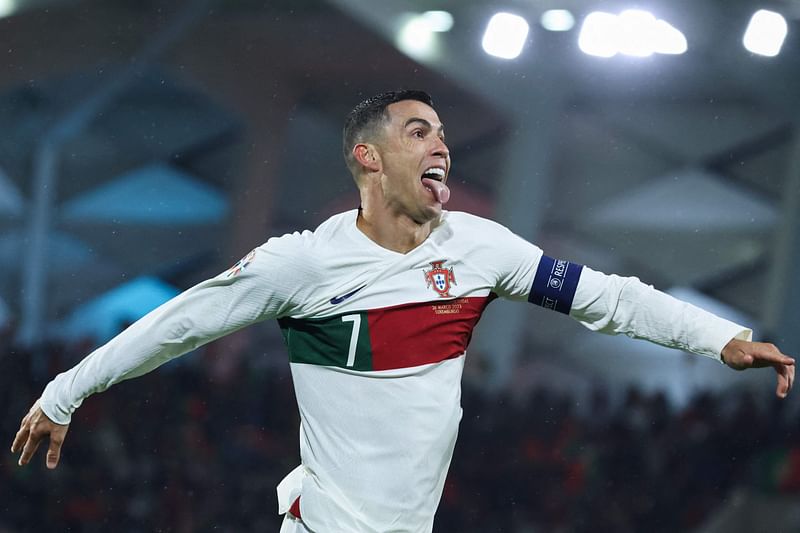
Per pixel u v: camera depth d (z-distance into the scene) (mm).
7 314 24688
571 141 25469
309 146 25203
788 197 25047
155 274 25344
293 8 24141
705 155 25203
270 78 24766
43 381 21656
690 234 25578
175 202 25391
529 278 5598
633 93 25156
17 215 25000
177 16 24219
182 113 25188
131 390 20500
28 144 24875
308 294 5367
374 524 5332
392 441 5344
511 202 25344
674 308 5473
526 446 21609
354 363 5379
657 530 20703
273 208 25281
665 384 24219
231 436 20891
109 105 25094
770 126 25031
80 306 25062
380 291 5383
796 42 24219
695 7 24125
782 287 24906
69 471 19438
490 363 24750
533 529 20625
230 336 22422
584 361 24750
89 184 25266
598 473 21203
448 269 5457
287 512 5602
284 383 21828
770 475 20844
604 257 25703
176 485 19922
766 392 22656
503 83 24875
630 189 25578
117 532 19344
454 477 20984
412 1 23688
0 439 20188
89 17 23891
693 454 21344
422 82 24812
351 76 24516
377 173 5516
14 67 23891
